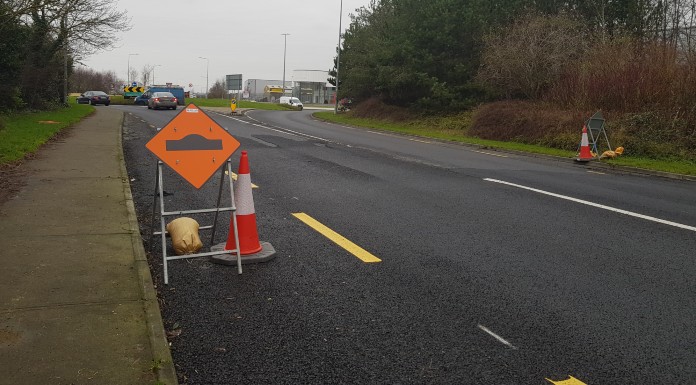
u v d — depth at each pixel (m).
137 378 3.25
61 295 4.43
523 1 32.03
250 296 4.84
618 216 8.38
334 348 3.92
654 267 5.89
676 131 18.27
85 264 5.18
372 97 42.28
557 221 7.93
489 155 17.58
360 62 43.06
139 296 4.48
